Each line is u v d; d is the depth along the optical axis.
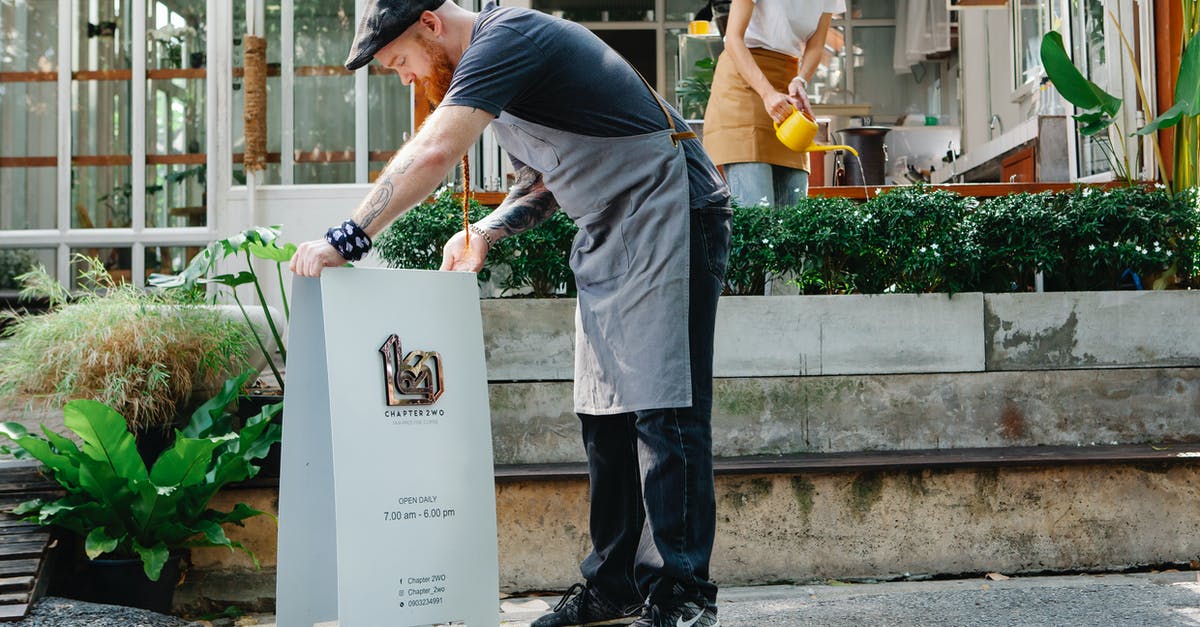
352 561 1.97
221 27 5.73
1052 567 3.22
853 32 9.91
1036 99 6.73
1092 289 3.61
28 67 5.79
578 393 2.37
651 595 2.20
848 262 3.53
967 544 3.21
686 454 2.19
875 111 9.90
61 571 2.95
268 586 3.12
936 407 3.41
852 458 3.26
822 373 3.39
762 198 3.80
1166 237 3.59
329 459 2.13
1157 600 2.84
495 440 3.33
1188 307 3.48
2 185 5.76
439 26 2.12
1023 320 3.43
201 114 5.75
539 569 3.15
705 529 2.22
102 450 2.83
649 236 2.18
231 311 3.62
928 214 3.43
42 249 5.70
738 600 3.00
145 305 3.28
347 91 5.82
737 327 3.38
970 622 2.67
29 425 3.57
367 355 2.02
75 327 3.20
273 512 3.11
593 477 2.44
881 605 2.87
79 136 5.75
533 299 3.36
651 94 2.27
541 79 2.08
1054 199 3.65
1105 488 3.23
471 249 2.43
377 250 3.43
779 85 3.88
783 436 3.38
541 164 2.26
